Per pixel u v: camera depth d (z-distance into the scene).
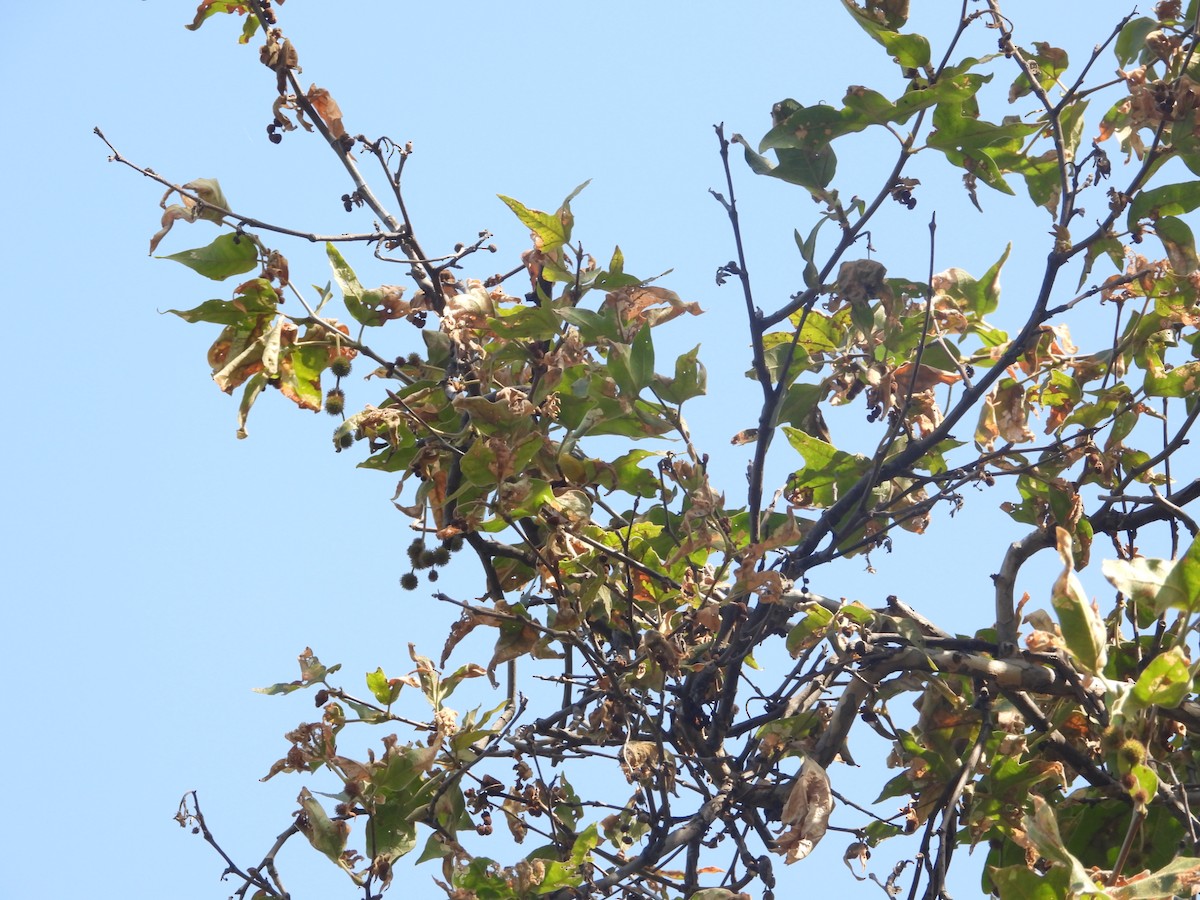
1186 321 8.27
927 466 9.05
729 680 8.07
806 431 9.11
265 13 8.16
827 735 7.97
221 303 7.80
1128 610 8.60
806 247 7.77
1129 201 7.70
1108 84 7.95
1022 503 8.70
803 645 7.78
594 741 8.37
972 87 7.56
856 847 7.81
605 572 7.96
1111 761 5.61
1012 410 8.16
